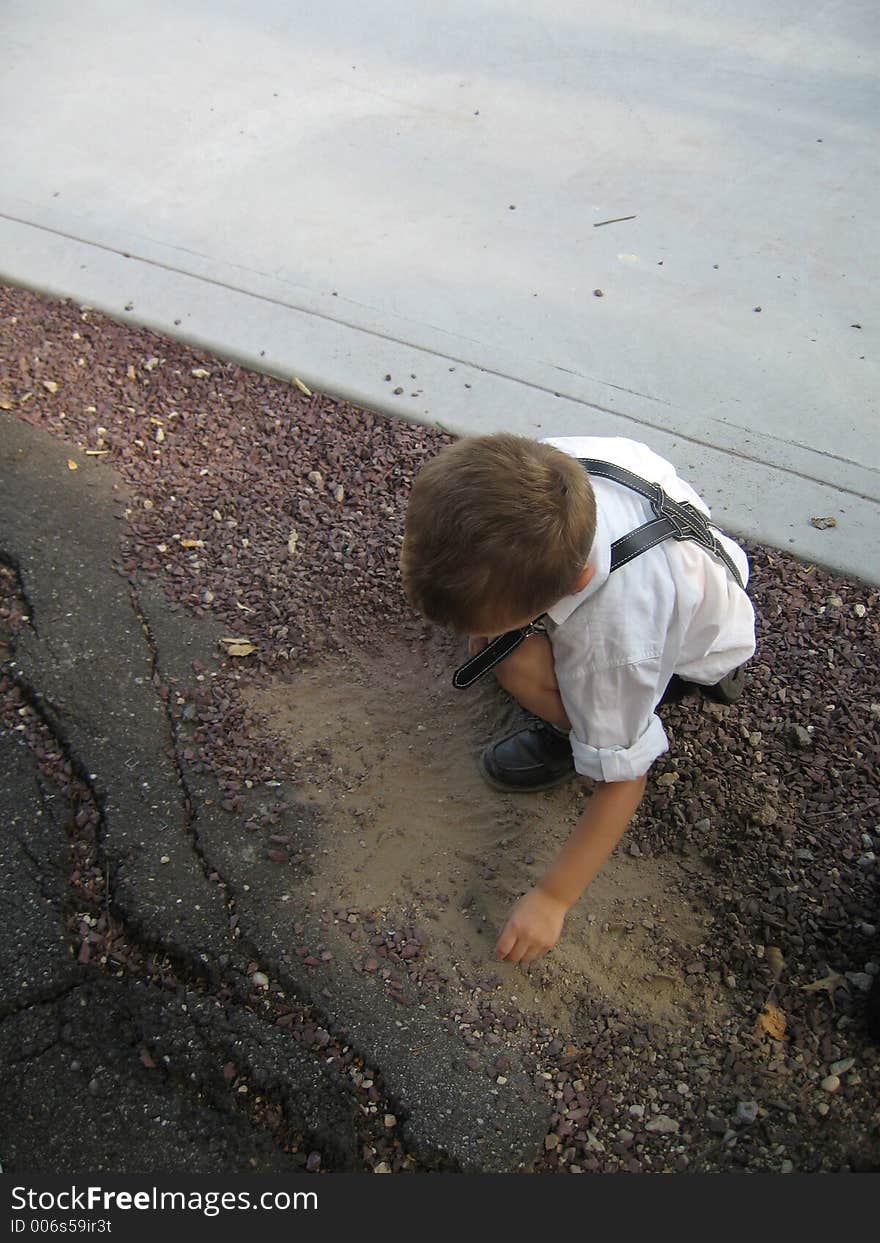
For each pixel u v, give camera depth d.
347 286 3.19
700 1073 1.69
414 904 1.89
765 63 4.12
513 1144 1.61
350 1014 1.74
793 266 3.23
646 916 1.88
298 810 2.01
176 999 1.76
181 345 3.02
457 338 3.02
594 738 1.67
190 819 1.99
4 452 2.67
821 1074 1.68
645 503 1.74
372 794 2.04
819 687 2.20
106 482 2.62
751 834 1.96
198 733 2.12
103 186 3.60
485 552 1.44
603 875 1.93
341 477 2.65
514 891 1.91
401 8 4.55
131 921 1.83
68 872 1.91
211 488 2.62
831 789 2.03
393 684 2.23
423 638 2.31
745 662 2.14
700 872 1.93
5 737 2.11
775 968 1.79
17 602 2.34
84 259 3.30
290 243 3.35
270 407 2.84
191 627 2.31
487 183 3.59
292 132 3.83
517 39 4.33
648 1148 1.61
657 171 3.62
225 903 1.87
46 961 1.79
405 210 3.48
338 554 2.46
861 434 2.71
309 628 2.31
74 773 2.06
